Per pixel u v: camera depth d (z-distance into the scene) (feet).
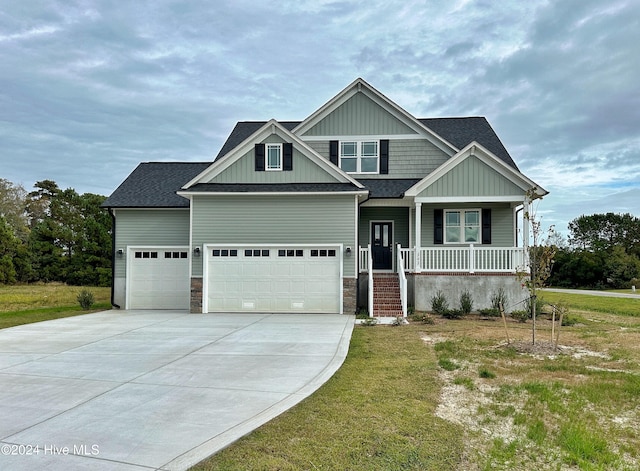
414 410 19.90
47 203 166.71
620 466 15.53
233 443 15.99
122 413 19.26
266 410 19.45
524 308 53.83
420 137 65.10
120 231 63.05
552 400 21.72
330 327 43.11
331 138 65.82
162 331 41.11
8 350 33.06
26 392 22.56
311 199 55.21
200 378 24.95
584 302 79.97
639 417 20.01
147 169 72.95
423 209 63.67
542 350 32.91
